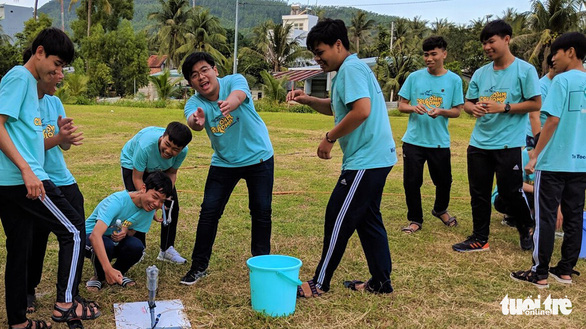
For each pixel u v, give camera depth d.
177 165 3.76
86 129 14.11
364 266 3.81
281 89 26.70
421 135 4.79
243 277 3.58
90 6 39.31
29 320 2.69
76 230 2.71
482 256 4.12
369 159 3.04
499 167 4.11
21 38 36.75
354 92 2.90
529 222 4.23
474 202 4.25
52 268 3.64
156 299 3.18
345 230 3.11
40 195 2.52
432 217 5.36
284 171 8.03
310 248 4.22
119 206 3.27
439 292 3.36
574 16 25.19
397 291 3.35
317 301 3.16
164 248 3.87
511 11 35.03
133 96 35.84
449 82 4.80
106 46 36.41
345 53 3.06
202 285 3.43
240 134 3.45
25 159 2.50
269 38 44.59
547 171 3.46
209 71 3.26
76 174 7.38
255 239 3.66
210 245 3.50
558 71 3.61
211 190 3.51
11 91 2.46
